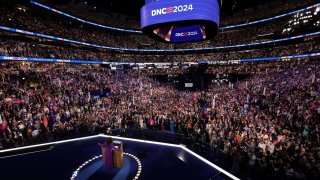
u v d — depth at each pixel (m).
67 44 39.47
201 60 49.59
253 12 47.91
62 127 12.10
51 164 8.61
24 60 25.12
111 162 8.22
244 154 8.63
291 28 40.66
